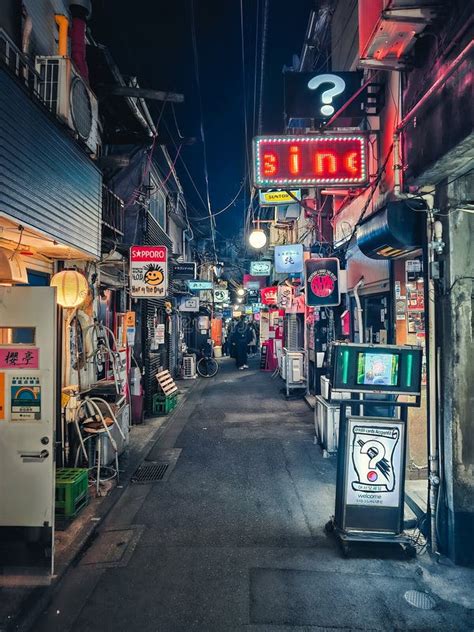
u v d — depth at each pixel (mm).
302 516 5625
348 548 4625
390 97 6215
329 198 11594
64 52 6551
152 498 6223
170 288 15172
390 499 4820
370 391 4832
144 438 9344
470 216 4691
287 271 13484
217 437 9461
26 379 4398
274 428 10172
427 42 4672
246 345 23203
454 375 4609
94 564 4539
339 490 4965
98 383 8055
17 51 4875
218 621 3654
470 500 4535
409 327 6441
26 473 4340
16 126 4375
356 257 8734
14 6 5496
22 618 3672
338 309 11484
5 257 4418
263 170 6293
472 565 4500
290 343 17922
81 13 7203
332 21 10156
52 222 5246
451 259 4672
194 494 6359
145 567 4477
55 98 5719
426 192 5039
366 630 3555
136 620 3678
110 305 9867
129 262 9711
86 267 7750
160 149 12648
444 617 3715
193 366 19016
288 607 3830
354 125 7266
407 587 4133
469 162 4258
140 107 9938
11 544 4289
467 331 4625
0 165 4043
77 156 6082
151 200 13211
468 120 3582
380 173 5949
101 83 8086
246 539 5043
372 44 4754
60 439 6230
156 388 12578
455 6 4027
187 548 4848
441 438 4816
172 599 3949
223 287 31516
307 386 13711
